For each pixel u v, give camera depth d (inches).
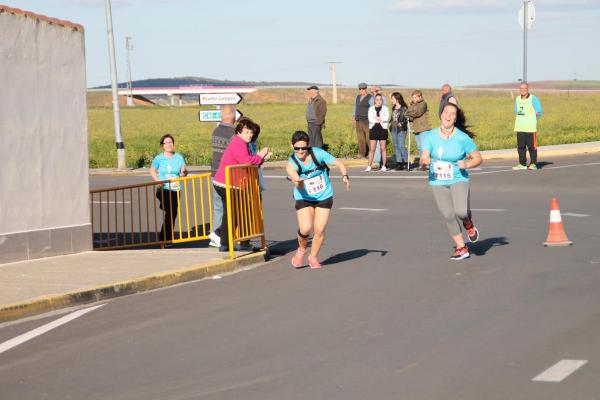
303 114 4717.0
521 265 587.8
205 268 611.5
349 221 864.9
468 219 621.6
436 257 636.7
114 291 550.3
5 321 488.4
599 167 1251.2
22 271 609.3
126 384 360.8
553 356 372.8
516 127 1262.3
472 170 1288.1
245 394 340.5
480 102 5413.4
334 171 1375.5
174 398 339.6
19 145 660.7
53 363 398.3
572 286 513.0
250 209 677.3
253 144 693.9
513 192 1047.0
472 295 501.7
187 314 487.8
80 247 703.1
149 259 651.5
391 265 613.9
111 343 429.7
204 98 1133.7
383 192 1095.0
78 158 710.5
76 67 709.9
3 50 648.4
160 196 807.1
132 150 2118.6
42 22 679.7
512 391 330.6
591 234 713.6
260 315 475.8
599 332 408.5
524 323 431.2
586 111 3828.7
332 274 592.4
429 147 614.5
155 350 412.5
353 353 391.5
